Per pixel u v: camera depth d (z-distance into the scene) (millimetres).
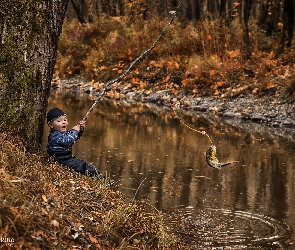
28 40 6680
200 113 18219
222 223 7379
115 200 6336
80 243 4711
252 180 9719
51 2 6828
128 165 10617
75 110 18328
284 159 11453
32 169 5855
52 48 6910
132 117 17109
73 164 7172
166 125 15688
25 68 6691
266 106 17375
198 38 24000
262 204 8289
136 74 23594
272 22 26578
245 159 11414
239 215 7746
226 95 19141
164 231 6074
